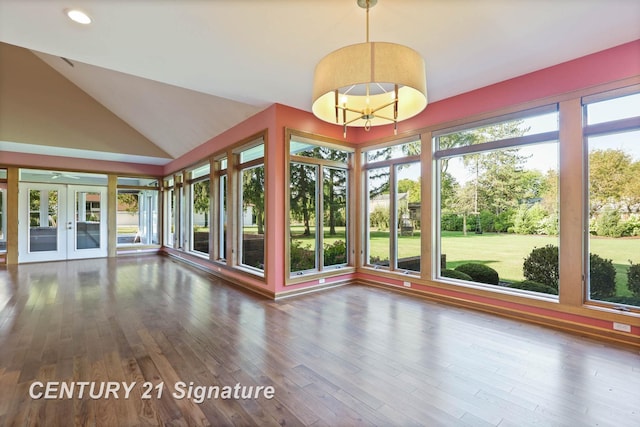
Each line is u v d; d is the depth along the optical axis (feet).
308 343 9.16
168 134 22.26
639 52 8.87
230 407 6.15
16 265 22.31
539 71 10.77
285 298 14.10
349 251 17.53
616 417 5.86
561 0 7.20
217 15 7.77
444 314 11.82
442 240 14.15
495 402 6.32
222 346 8.93
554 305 10.48
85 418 5.80
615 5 7.36
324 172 16.57
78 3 7.20
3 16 7.68
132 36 8.68
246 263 17.52
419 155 14.69
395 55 5.77
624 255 9.56
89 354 8.39
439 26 8.27
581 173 9.95
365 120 8.20
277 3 7.34
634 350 8.68
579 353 8.51
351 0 7.25
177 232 26.23
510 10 7.59
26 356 8.24
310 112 15.33
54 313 11.74
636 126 9.08
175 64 10.39
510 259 12.14
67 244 25.16
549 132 10.77
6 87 19.38
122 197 28.22
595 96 9.62
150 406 6.17
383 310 12.32
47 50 9.45
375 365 7.85
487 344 9.09
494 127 12.23
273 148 14.12
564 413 5.98
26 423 5.65
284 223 14.28
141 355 8.35
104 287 15.96
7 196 22.52
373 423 5.71
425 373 7.46
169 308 12.52
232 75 11.23
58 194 24.76
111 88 19.44
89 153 23.36
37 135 20.36
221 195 20.02
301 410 6.07
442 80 11.59
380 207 16.70
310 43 9.11
